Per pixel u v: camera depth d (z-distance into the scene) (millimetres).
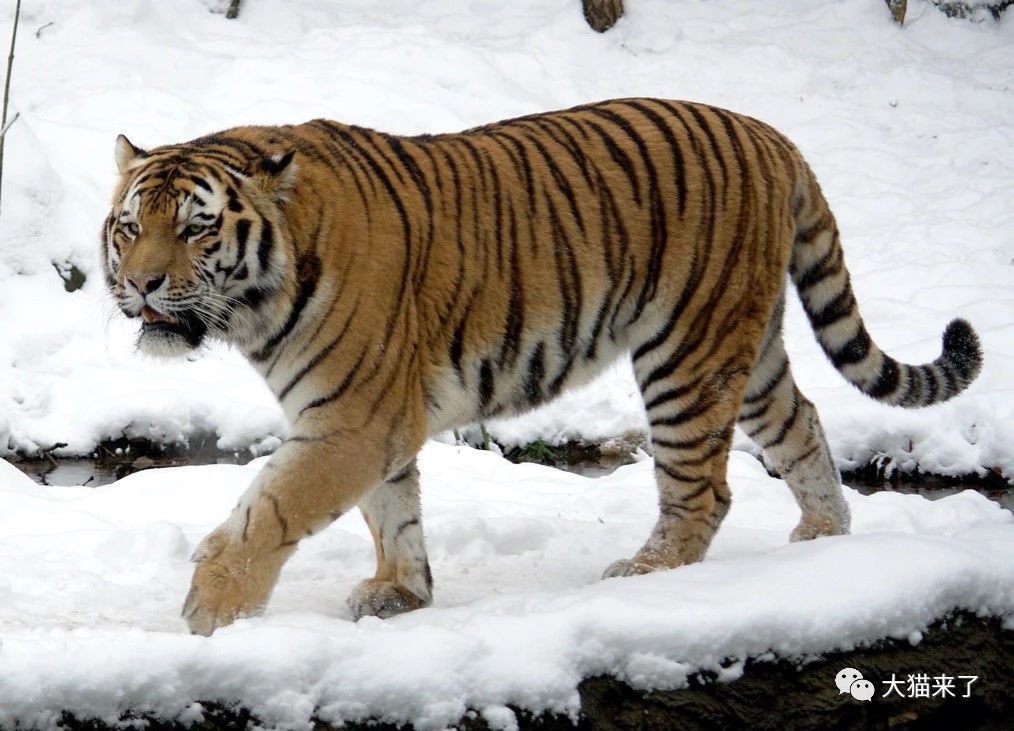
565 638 10250
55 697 9211
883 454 20562
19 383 21438
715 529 13500
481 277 12266
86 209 24328
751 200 13266
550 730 10094
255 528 11133
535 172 12688
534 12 35594
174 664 9445
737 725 10688
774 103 32750
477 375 12484
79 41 30234
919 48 35688
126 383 21609
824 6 36812
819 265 14289
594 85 32500
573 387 13203
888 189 29656
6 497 15938
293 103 28875
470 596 12969
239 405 21078
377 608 12305
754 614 10805
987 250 26688
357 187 11750
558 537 15227
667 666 10500
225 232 11164
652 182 12984
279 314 11430
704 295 13141
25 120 25578
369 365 11477
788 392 14453
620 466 20703
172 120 27609
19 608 11875
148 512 16172
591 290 12820
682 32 35156
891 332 23484
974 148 31141
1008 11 37094
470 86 30531
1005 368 21891
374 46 31266
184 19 32344
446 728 9781
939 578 11633
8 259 23047
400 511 12570
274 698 9555
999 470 20141
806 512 14695
